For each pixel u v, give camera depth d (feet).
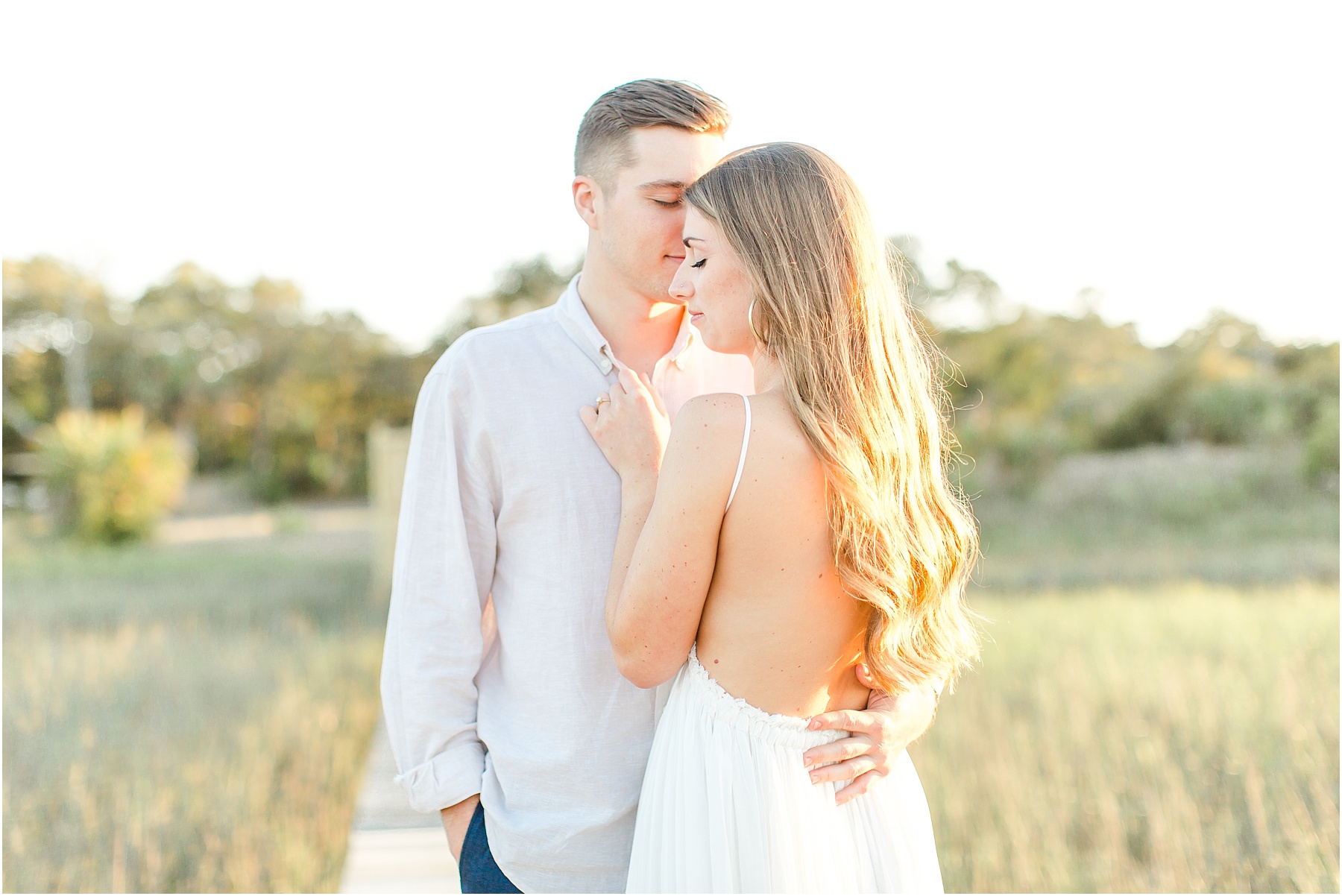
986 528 44.06
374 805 13.47
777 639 4.19
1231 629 22.07
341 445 86.17
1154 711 16.48
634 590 4.18
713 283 4.29
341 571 39.22
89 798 13.66
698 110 4.92
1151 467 47.78
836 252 4.18
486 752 5.22
